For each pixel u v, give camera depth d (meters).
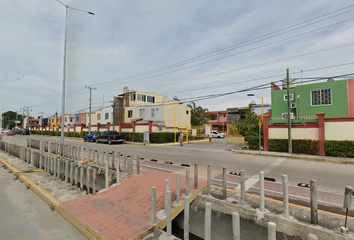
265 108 43.16
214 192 5.28
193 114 45.28
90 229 3.87
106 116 41.06
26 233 4.26
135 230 3.73
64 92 12.48
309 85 18.08
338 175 8.53
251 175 8.53
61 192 6.62
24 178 8.30
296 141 14.55
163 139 25.91
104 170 7.71
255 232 3.83
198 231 4.70
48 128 54.41
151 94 38.25
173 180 6.61
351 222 3.46
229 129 31.34
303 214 3.81
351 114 16.06
